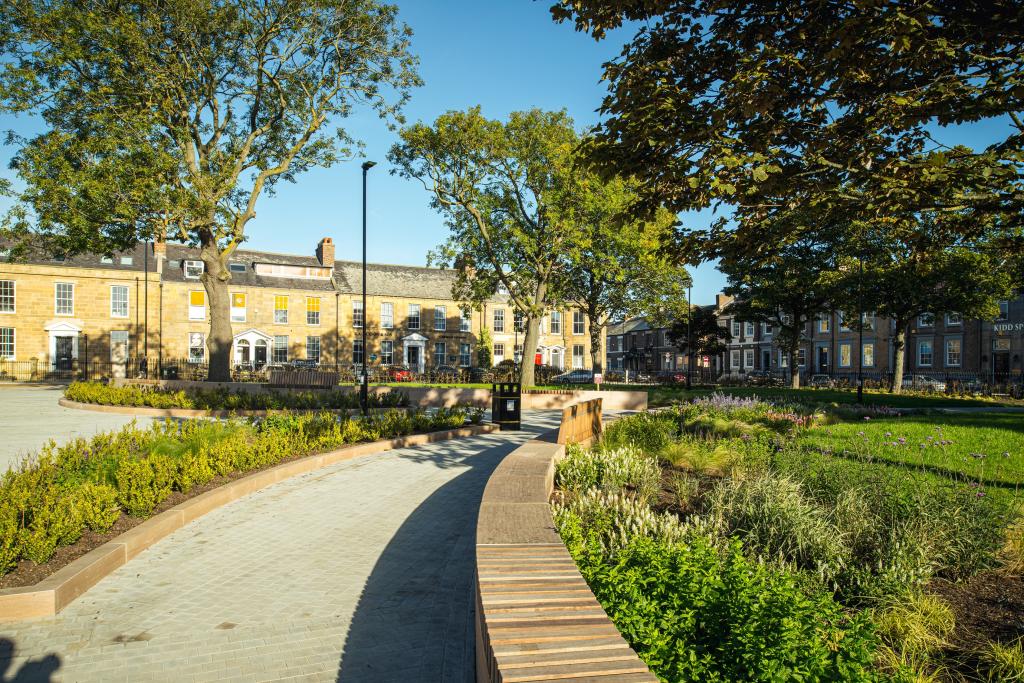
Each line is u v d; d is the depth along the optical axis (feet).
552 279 92.48
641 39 17.98
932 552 15.49
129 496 21.26
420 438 42.37
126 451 25.36
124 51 64.13
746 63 15.44
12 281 117.80
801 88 16.39
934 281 80.43
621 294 110.42
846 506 17.66
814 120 17.17
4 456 33.01
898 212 18.81
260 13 69.87
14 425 47.34
